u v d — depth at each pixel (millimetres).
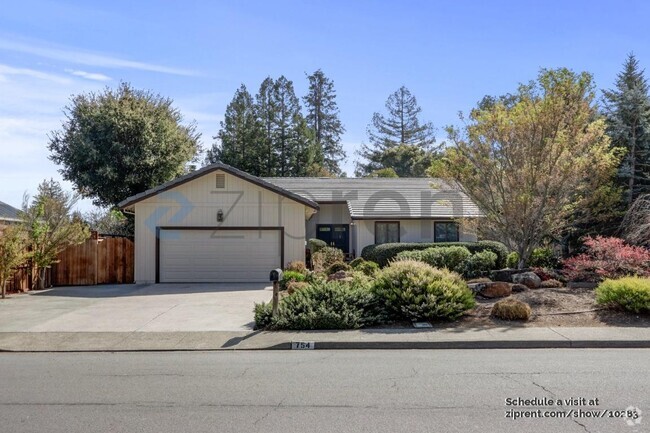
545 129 14227
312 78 56906
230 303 13461
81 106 29656
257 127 44625
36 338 9594
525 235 15188
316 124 56562
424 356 8156
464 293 10844
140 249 18562
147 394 6062
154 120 30000
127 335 9789
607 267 13586
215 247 18672
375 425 4934
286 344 8930
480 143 15188
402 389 6160
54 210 17969
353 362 7738
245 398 5859
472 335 9312
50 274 18688
